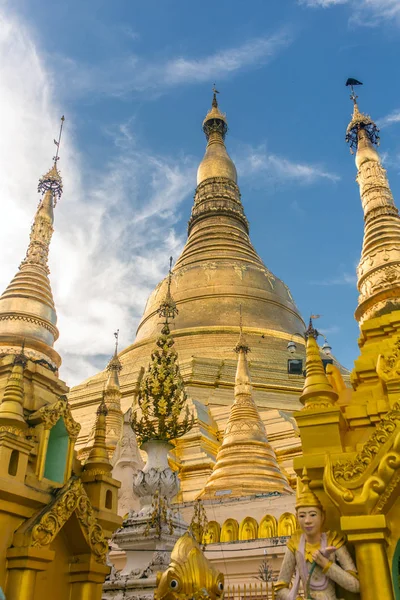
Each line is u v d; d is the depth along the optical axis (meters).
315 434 8.91
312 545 7.58
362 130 16.89
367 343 11.37
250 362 39.56
